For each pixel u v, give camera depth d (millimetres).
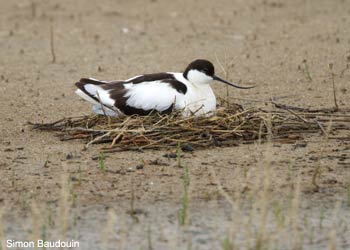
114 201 11031
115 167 12062
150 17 22922
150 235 10219
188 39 20703
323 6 23719
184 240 10109
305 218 10602
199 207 10875
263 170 11891
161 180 11633
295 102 15695
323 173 11844
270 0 24609
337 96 16047
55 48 20172
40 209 10836
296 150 12688
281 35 20859
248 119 13406
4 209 10828
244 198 11070
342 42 20016
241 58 19062
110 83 14008
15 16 23141
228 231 10086
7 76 17953
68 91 16797
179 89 13703
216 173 11836
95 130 13102
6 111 15359
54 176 11812
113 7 24125
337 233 10281
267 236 10039
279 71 18016
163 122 13336
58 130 13914
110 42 20609
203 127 13117
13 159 12516
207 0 24828
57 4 24500
